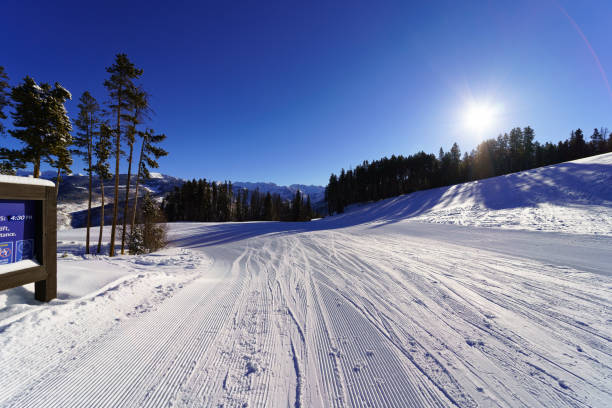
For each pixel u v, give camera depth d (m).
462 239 10.34
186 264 7.68
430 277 5.28
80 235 23.91
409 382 2.07
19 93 11.98
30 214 3.26
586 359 2.31
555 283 4.55
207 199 57.84
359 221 26.58
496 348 2.54
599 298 3.79
